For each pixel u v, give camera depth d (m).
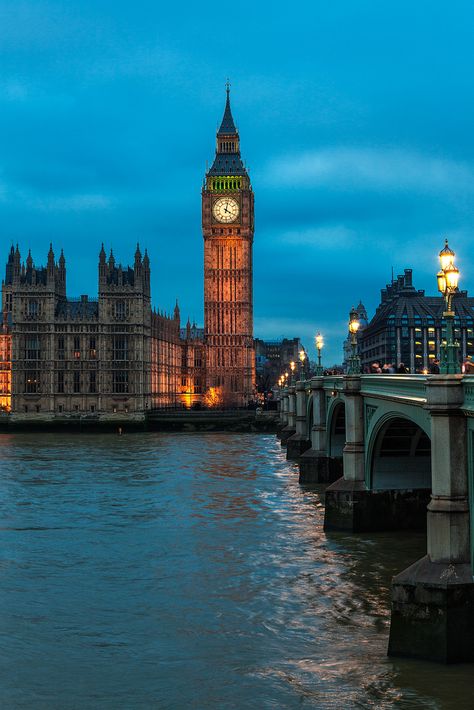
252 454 126.25
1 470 102.56
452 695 29.36
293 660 34.03
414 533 57.44
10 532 61.41
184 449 137.62
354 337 59.88
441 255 32.12
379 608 40.69
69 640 37.31
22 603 43.03
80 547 56.09
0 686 32.22
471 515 31.88
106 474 97.75
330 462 86.50
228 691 31.20
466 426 32.44
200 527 62.66
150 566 50.53
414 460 57.75
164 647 36.19
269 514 68.12
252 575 47.72
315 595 43.25
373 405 54.41
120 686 32.03
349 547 53.47
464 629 31.52
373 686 30.55
